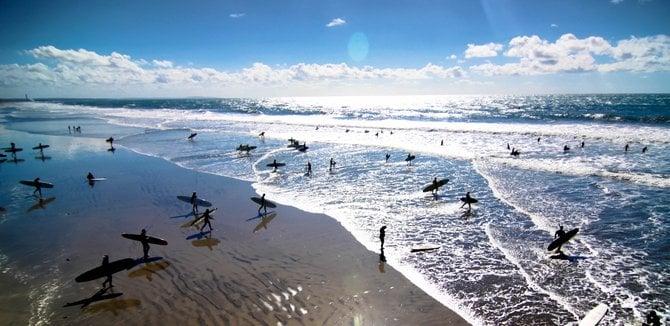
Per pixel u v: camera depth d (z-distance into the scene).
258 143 48.28
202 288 12.90
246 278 13.57
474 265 14.42
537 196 23.12
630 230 17.47
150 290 12.80
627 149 37.47
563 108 102.94
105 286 13.05
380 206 21.70
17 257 15.30
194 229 18.38
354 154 39.34
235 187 26.17
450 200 22.72
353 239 16.98
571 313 11.27
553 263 14.45
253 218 19.88
